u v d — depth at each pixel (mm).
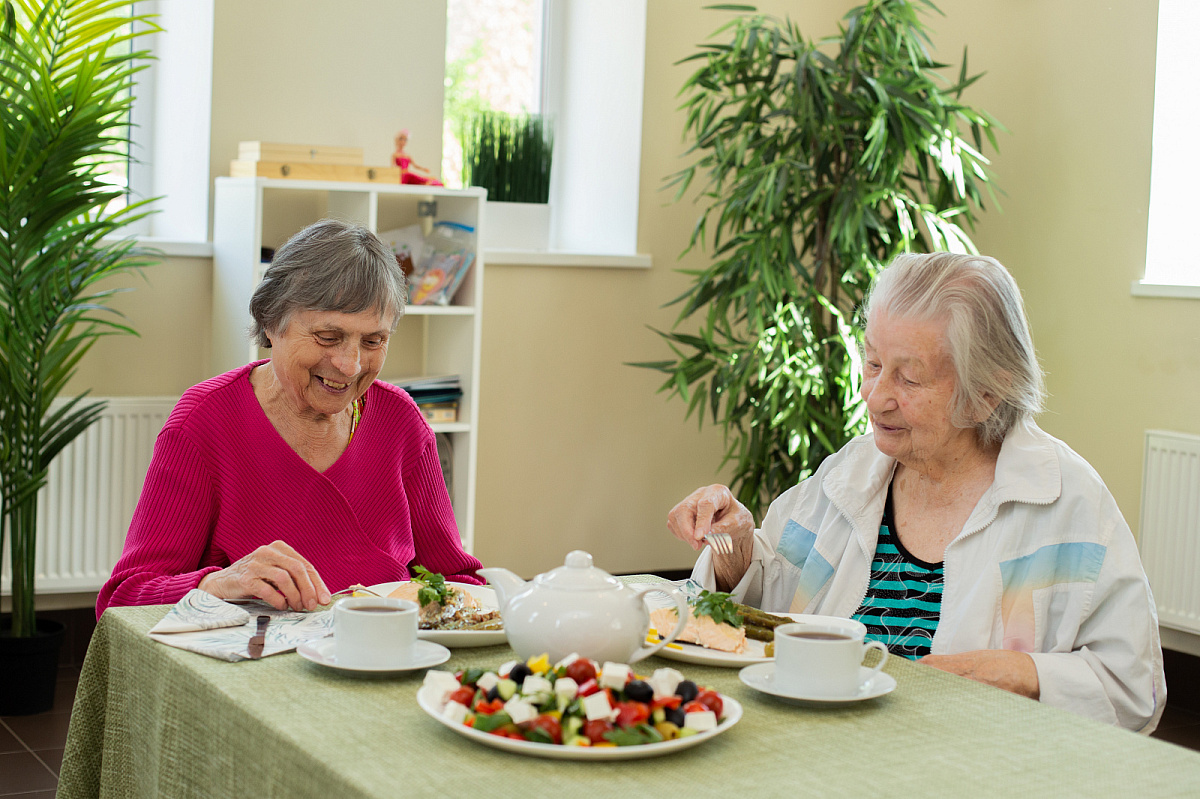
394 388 1999
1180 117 3742
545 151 4359
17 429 3080
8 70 3039
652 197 4457
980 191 4266
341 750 989
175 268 3678
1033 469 1580
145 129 3969
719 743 1049
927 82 3699
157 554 1723
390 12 3959
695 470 4645
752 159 3857
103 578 3535
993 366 1553
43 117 2951
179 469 1768
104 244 3541
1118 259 3840
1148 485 3637
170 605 1467
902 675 1295
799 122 3729
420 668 1213
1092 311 3916
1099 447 3885
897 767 1008
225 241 3590
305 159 3504
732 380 3871
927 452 1602
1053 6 4039
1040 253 4086
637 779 952
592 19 4590
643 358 4500
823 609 1691
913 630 1618
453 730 1048
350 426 1917
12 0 3125
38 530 3439
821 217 3957
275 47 3775
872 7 3777
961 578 1602
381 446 1932
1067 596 1528
